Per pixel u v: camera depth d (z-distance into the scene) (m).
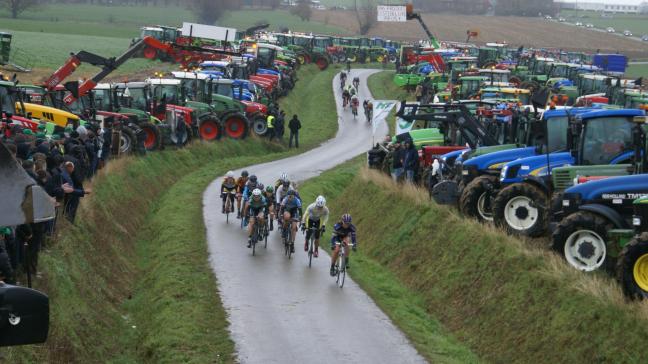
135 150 43.91
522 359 19.80
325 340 20.42
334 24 197.25
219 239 32.31
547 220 23.62
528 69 87.00
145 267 29.44
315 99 90.81
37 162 19.92
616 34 192.25
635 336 17.33
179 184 45.16
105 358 19.45
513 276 22.42
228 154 55.28
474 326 22.41
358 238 34.16
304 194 42.41
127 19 177.38
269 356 19.11
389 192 35.34
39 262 20.77
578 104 49.44
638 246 17.88
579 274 20.14
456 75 72.06
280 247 31.52
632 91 53.03
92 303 22.25
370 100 87.31
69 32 142.62
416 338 21.06
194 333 20.59
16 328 7.50
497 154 27.55
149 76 78.25
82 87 44.88
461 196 27.67
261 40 110.12
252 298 24.16
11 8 167.88
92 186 32.34
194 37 75.25
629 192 20.17
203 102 57.06
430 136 37.78
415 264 27.84
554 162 24.70
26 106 36.38
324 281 26.61
